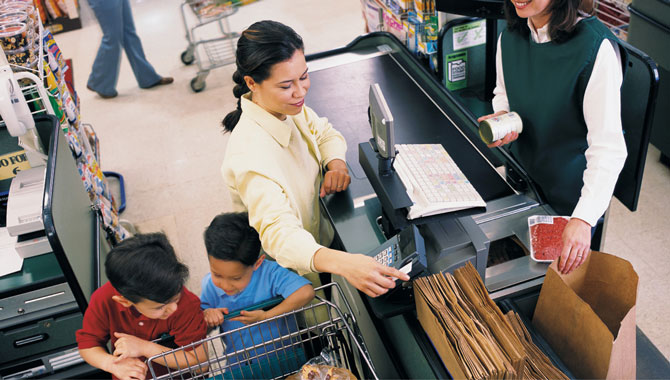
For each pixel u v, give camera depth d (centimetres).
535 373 140
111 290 169
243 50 160
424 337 162
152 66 543
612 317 166
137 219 380
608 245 311
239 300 182
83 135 341
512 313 155
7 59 272
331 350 163
